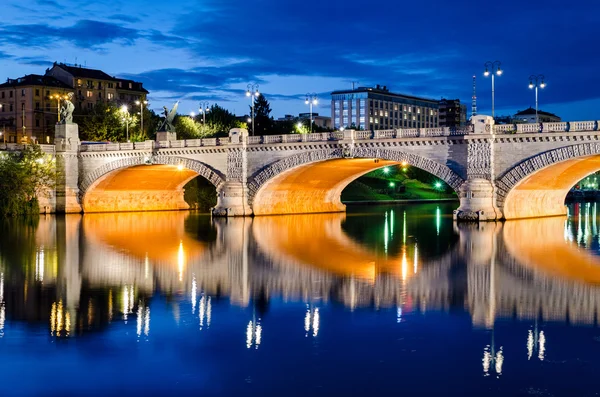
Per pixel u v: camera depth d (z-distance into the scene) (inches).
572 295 1833.2
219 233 3494.1
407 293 1866.4
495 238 3137.3
